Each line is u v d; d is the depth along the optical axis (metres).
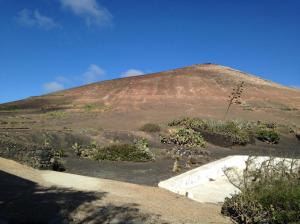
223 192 15.95
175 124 33.53
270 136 32.06
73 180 14.14
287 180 12.18
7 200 10.76
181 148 23.94
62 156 19.55
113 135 25.53
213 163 18.88
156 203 12.40
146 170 17.77
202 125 31.05
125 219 10.36
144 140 23.25
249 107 51.78
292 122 43.59
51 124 33.38
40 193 11.83
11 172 14.09
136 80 71.88
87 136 24.30
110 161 19.59
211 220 11.43
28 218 9.62
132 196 12.87
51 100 59.56
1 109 51.22
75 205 10.95
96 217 10.26
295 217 10.36
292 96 63.62
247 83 70.56
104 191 13.02
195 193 15.23
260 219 10.95
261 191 11.78
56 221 9.68
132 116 42.06
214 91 63.03
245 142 29.20
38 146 16.47
